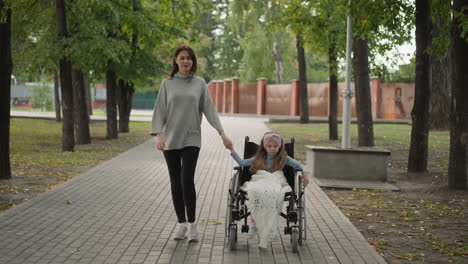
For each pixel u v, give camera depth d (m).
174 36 18.62
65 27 14.35
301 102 30.94
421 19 10.64
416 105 11.06
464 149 8.91
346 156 10.25
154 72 19.05
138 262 4.85
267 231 5.13
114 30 16.94
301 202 5.48
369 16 11.34
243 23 44.34
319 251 5.33
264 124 30.72
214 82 58.25
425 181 10.18
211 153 15.00
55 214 6.79
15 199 7.95
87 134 17.52
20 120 31.28
